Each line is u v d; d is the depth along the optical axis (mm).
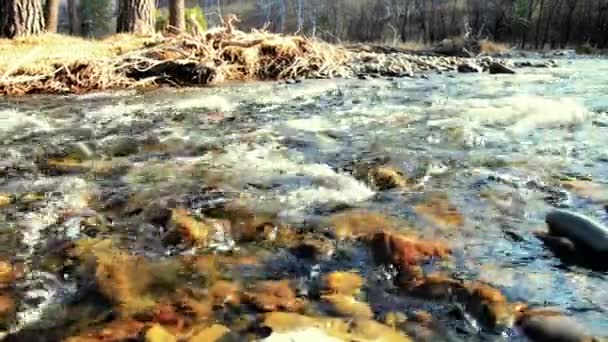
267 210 3188
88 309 2184
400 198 3400
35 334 2006
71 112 6625
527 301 2174
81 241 2789
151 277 2434
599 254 2539
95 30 32469
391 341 1936
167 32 13766
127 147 4750
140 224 3027
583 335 1900
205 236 2836
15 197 3422
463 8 35094
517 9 31266
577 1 30125
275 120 5988
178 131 5398
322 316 2113
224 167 4102
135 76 10055
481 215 3100
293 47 11625
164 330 2008
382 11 39188
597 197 3355
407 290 2312
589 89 8555
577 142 4816
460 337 1972
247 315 2127
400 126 5566
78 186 3662
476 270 2445
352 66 12273
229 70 10836
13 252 2658
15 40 11398
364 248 2701
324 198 3400
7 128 5543
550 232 2838
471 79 10547
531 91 8383
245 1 53250
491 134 5152
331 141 4918
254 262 2592
